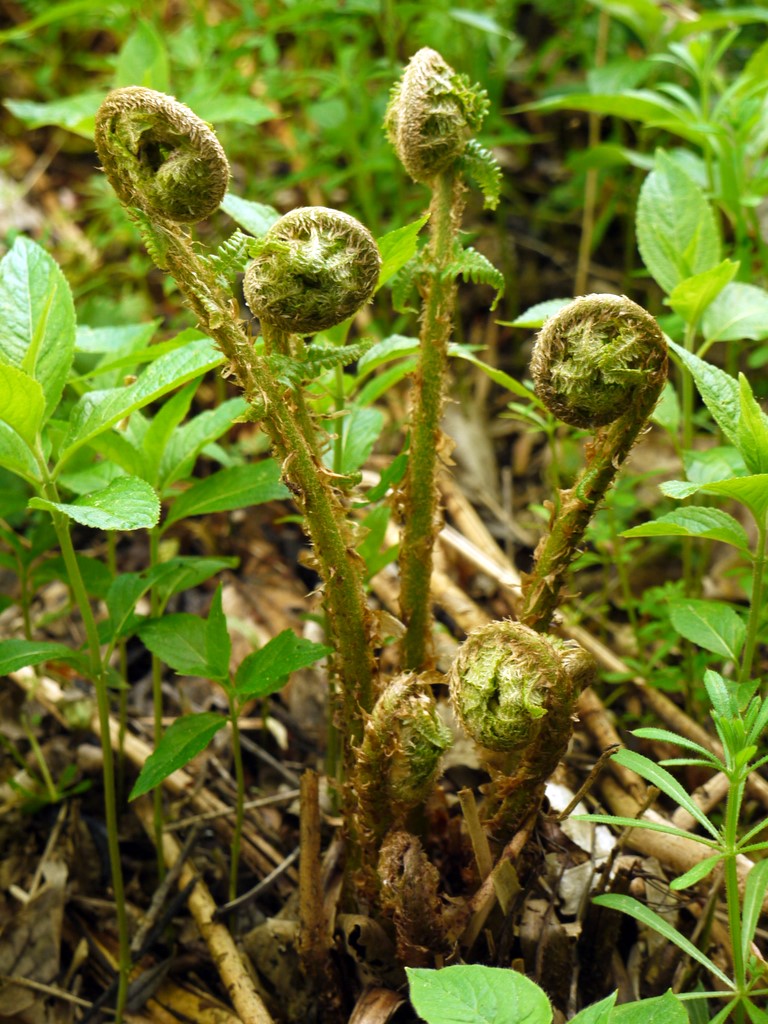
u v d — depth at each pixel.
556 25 0.94
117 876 0.42
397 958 0.37
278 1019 0.43
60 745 0.55
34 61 0.98
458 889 0.41
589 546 0.67
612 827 0.46
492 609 0.63
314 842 0.39
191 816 0.51
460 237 0.37
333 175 0.79
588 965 0.41
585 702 0.53
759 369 0.71
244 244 0.31
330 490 0.34
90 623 0.39
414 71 0.33
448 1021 0.26
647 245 0.51
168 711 0.58
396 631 0.36
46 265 0.39
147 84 0.57
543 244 0.84
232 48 0.81
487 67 0.81
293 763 0.55
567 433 0.71
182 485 0.67
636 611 0.64
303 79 0.82
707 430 0.70
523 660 0.30
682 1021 0.28
